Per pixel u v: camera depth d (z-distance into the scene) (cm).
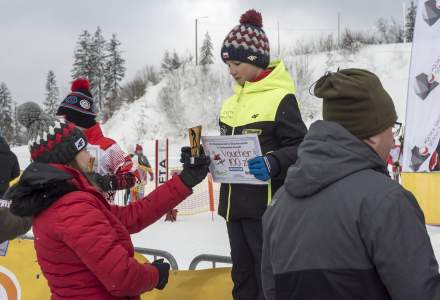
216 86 5075
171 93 5141
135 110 5266
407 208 148
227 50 293
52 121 234
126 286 214
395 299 146
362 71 167
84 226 208
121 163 386
